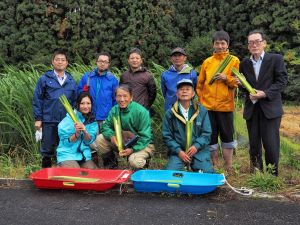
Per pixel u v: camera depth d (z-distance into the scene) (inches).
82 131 205.5
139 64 228.7
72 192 191.6
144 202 179.3
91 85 227.8
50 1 363.3
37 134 219.8
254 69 204.4
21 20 362.6
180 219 161.2
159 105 259.3
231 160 226.5
